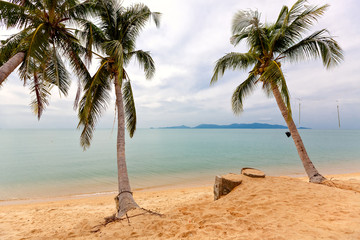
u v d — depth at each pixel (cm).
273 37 738
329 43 649
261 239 245
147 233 311
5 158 2364
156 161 2138
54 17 540
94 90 655
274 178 554
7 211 671
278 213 343
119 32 696
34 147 3844
